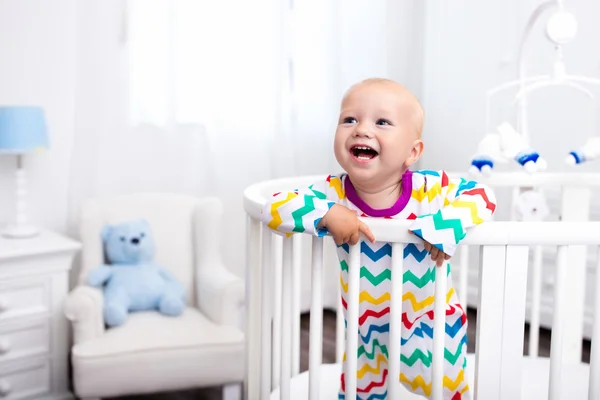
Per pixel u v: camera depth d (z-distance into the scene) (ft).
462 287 6.15
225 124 8.98
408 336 4.04
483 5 10.06
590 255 9.05
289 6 9.46
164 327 6.95
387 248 3.79
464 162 10.51
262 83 9.21
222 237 9.09
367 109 3.61
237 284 7.16
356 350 3.64
